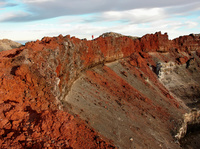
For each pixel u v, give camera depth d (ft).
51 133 47.55
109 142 85.66
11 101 57.98
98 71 154.10
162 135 122.21
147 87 176.65
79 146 58.80
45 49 87.61
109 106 117.50
